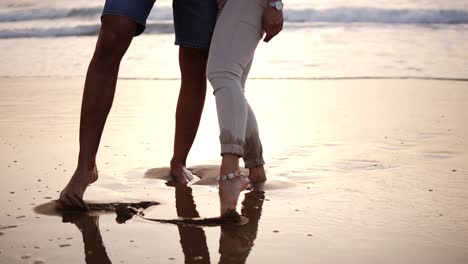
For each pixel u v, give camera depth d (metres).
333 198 2.54
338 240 2.04
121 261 1.88
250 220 2.27
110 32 2.39
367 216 2.30
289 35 8.80
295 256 1.91
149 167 3.09
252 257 1.91
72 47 8.69
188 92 2.85
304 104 5.00
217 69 2.37
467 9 9.73
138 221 2.26
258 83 6.00
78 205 2.38
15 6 12.03
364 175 2.92
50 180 2.83
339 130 4.02
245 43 2.39
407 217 2.29
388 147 3.53
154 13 10.90
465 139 3.71
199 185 2.77
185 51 2.78
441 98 5.14
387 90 5.54
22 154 3.39
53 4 12.04
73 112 4.80
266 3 2.42
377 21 9.77
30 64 7.47
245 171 2.95
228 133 2.28
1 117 4.63
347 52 7.54
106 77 2.44
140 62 7.26
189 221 2.24
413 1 10.61
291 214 2.33
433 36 8.43
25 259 1.88
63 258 1.89
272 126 4.17
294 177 2.90
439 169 3.02
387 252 1.93
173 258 1.90
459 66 6.59
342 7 10.25
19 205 2.44
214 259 1.89
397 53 7.39
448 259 1.88
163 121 4.38
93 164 2.47
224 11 2.41
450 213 2.33
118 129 4.11
